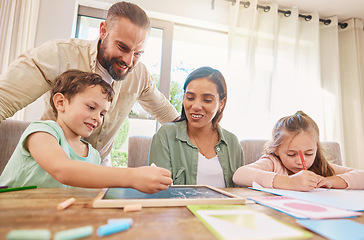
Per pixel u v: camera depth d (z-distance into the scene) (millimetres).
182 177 879
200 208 357
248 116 2059
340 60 2496
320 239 253
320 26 2451
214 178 905
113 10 910
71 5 1739
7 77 861
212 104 882
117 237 233
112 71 979
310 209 383
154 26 2082
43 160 498
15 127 976
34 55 942
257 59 2156
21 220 272
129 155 1252
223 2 2174
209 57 2574
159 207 366
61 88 770
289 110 2158
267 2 2221
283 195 529
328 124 2312
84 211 324
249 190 609
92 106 754
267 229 271
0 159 920
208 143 989
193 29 2281
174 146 929
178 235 246
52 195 424
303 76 2268
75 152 777
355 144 2322
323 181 746
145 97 1327
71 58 1023
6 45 1477
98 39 1019
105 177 424
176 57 2582
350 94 2408
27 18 1582
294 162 930
